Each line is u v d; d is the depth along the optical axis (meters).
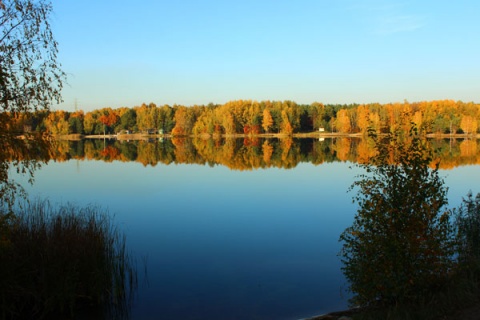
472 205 8.84
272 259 9.67
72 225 8.26
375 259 5.70
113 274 7.92
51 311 6.91
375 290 5.68
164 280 8.42
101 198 18.39
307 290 7.82
